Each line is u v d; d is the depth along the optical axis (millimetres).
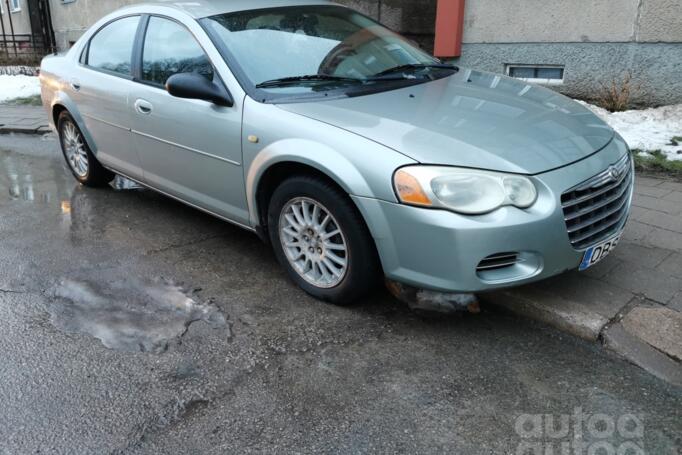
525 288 3322
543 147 2934
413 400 2611
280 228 3486
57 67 5367
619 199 3197
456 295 3314
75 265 3990
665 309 3092
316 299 3467
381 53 4086
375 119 3092
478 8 7227
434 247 2764
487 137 2938
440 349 2973
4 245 4332
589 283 3379
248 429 2459
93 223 4766
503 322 3205
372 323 3213
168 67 4039
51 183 5879
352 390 2688
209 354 2973
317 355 2947
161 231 4586
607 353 2906
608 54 6516
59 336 3141
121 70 4539
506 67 7281
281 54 3736
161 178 4336
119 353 2986
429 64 4203
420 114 3156
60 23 16125
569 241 2865
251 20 3934
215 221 4777
